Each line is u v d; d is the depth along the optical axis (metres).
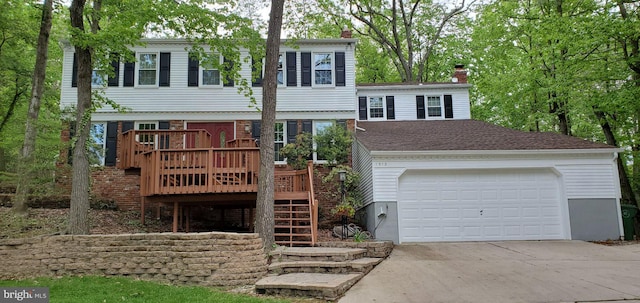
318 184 17.27
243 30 13.22
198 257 8.40
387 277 8.67
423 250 11.95
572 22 16.42
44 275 8.63
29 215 12.84
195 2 12.63
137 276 8.52
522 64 23.55
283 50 18.50
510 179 14.34
